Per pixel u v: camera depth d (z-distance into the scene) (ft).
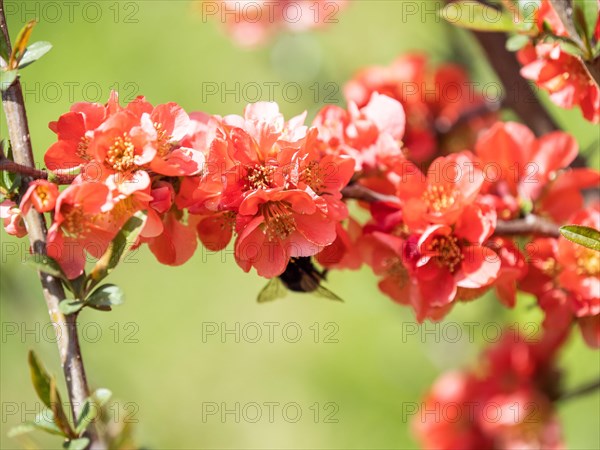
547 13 2.56
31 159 2.40
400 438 4.59
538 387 3.18
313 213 2.44
